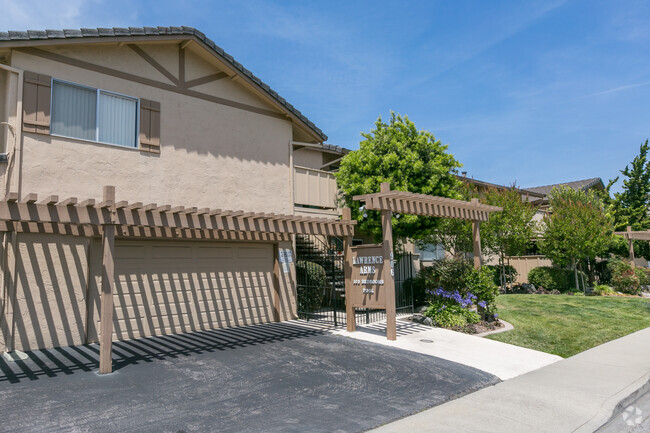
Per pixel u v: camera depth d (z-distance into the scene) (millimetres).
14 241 8719
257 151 12977
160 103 11102
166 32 10859
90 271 9672
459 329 11422
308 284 13484
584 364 8750
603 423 5832
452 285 12703
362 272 11000
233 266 12117
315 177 14828
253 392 6574
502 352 9438
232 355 8727
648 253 29031
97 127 10062
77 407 5895
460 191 19750
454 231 19031
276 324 12312
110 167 10109
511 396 6766
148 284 10531
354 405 6109
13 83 9000
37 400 6145
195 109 11742
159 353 8852
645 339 11180
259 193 12883
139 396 6352
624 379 7711
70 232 9078
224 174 12148
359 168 15414
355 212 15422
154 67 11086
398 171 14742
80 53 9914
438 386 7062
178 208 8234
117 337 9953
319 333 10992
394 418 5711
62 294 9266
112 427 5242
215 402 6137
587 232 20625
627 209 29828
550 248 21891
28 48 9172
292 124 14070
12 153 8789
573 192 24578
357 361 8375
